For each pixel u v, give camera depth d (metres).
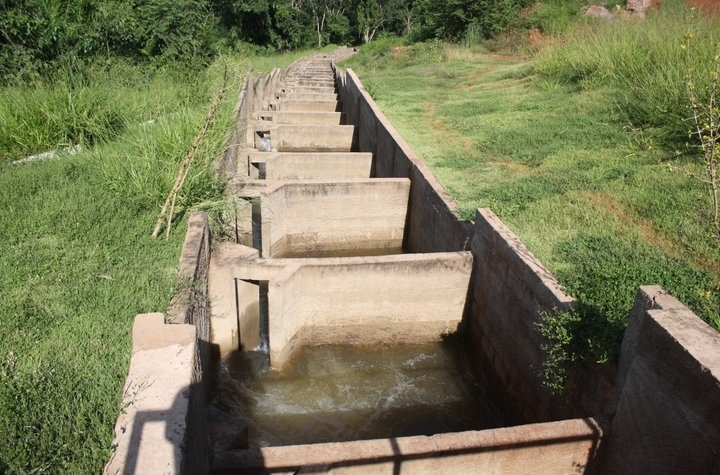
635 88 12.52
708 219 7.45
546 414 6.28
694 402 3.92
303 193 11.35
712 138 6.34
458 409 7.70
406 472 4.88
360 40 59.41
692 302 5.83
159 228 7.12
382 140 14.06
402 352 8.64
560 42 18.67
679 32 13.18
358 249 12.02
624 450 4.75
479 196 9.47
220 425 5.32
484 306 7.97
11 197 7.34
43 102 9.62
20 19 11.04
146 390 3.93
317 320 8.42
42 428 3.86
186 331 4.48
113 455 3.53
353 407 7.67
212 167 9.37
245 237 11.24
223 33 35.72
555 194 9.03
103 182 8.08
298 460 4.71
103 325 5.11
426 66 23.48
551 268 6.80
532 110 14.27
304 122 19.55
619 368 5.03
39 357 4.58
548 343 6.13
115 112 10.35
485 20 25.70
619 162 9.84
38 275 5.77
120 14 14.44
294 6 51.12
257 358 8.40
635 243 7.33
